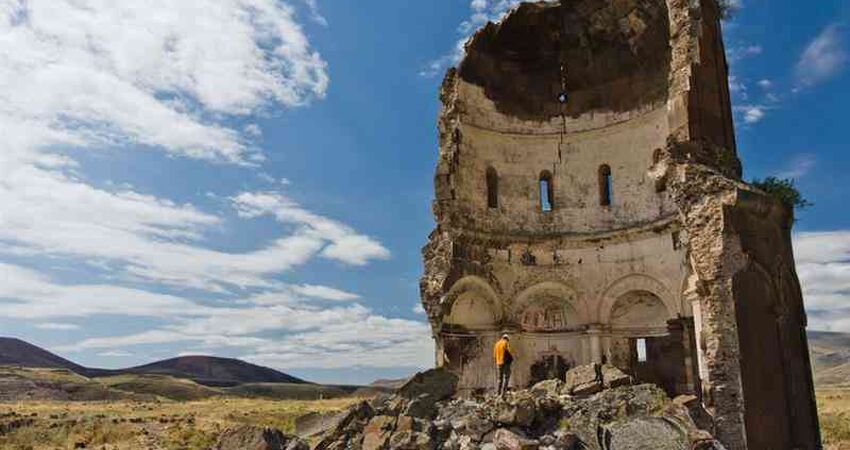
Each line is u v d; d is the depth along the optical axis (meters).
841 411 42.81
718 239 20.38
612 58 30.52
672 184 22.53
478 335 29.58
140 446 29.31
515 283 30.75
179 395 93.94
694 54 24.61
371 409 17.64
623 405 15.84
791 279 22.50
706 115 24.38
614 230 29.72
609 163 30.62
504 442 14.72
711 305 20.12
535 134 32.19
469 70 31.30
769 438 19.38
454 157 29.88
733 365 19.42
